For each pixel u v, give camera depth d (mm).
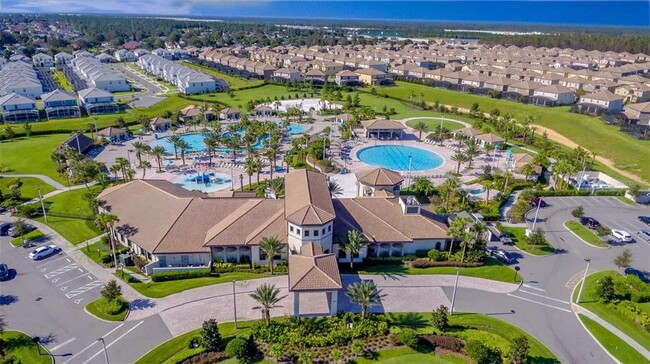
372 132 146500
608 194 104188
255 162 105500
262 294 55688
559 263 74938
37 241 78750
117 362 51812
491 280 69812
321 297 64500
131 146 135375
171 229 72938
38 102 189750
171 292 65188
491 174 111875
